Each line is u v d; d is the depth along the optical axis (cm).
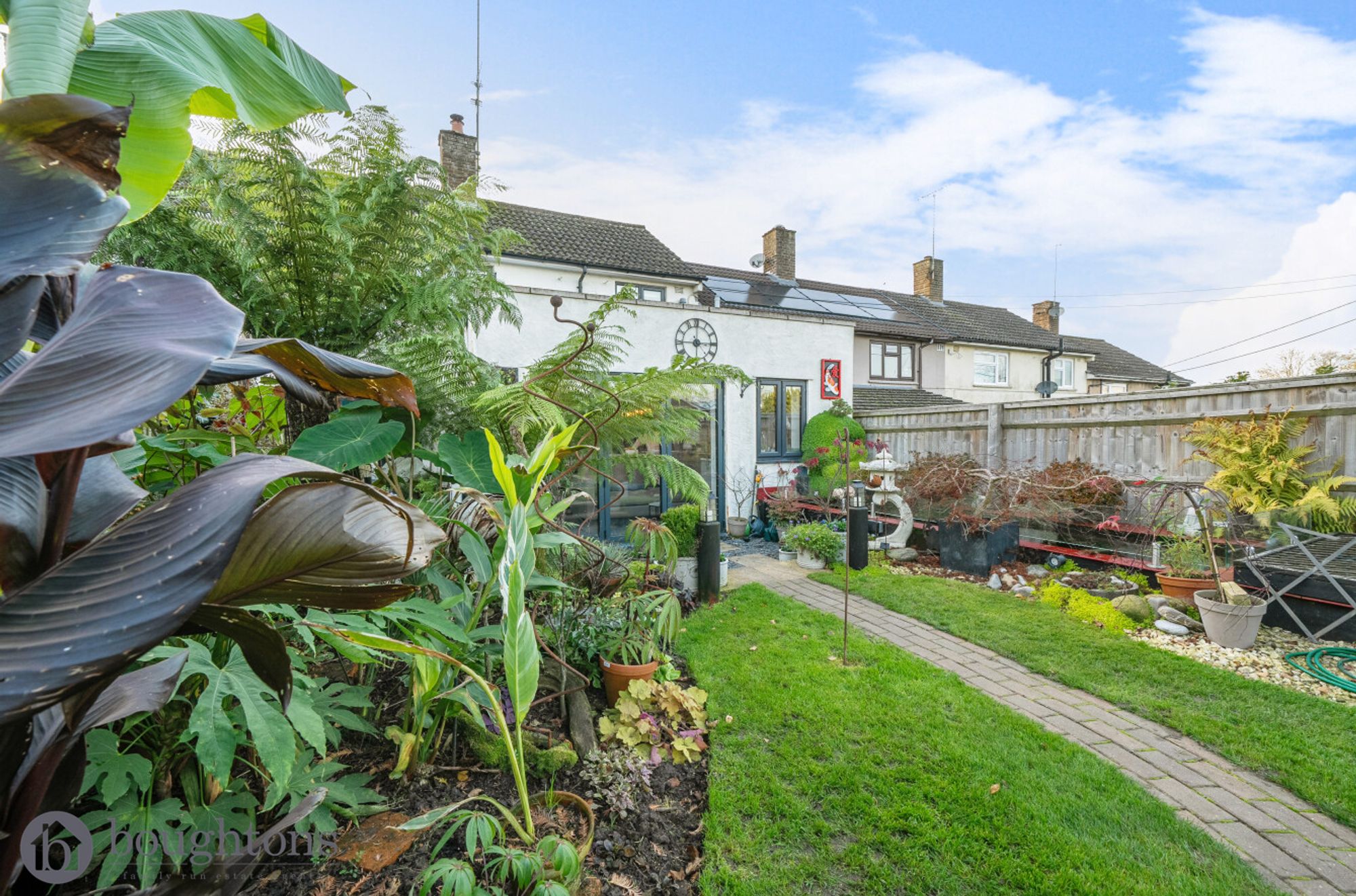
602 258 1041
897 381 1407
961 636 419
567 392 411
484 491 279
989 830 210
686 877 189
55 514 78
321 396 119
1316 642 406
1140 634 424
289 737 149
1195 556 464
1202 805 231
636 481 822
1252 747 269
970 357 1527
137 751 168
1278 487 470
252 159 278
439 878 158
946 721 288
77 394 65
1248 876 192
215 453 204
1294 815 225
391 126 309
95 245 75
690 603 485
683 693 290
